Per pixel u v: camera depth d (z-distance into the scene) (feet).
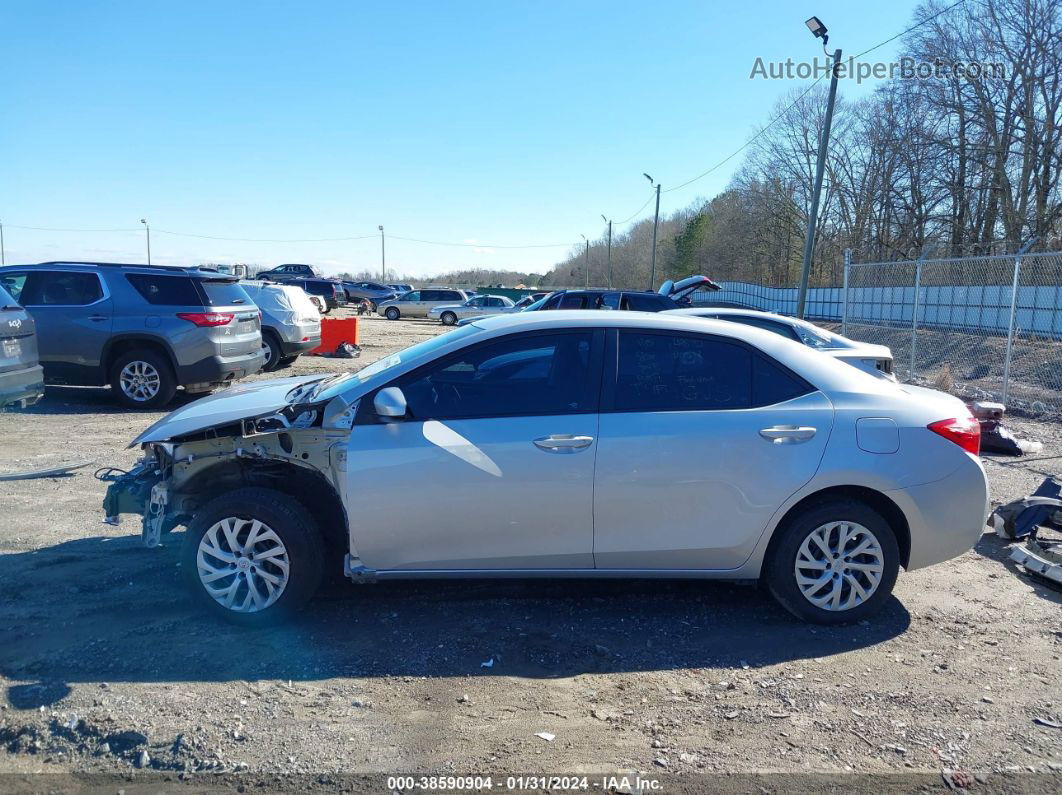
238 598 13.51
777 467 13.23
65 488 21.84
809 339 29.89
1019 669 12.48
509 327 13.80
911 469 13.51
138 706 10.83
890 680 12.05
